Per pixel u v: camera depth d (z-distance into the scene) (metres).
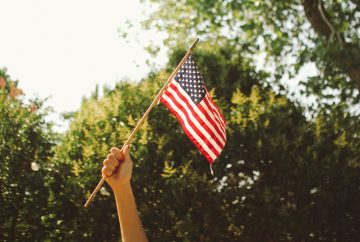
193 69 3.20
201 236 5.28
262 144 5.47
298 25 9.12
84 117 6.12
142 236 2.21
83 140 5.84
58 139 6.27
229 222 5.29
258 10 8.86
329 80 8.37
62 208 5.43
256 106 5.70
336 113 6.65
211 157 3.12
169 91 3.18
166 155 5.48
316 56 8.34
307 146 5.63
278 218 5.29
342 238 5.48
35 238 5.54
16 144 5.79
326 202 5.38
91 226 5.33
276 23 8.99
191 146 5.57
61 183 5.55
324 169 5.43
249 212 5.30
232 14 9.27
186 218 5.21
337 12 8.56
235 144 5.46
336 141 5.54
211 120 3.15
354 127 5.95
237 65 6.97
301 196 5.39
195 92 3.18
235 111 5.70
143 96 6.12
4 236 5.54
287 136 5.66
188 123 3.15
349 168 5.48
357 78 7.94
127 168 2.25
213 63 6.89
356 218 5.49
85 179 5.38
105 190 5.34
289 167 5.40
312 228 5.40
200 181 5.38
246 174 5.45
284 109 5.91
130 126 5.88
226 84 6.64
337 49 7.84
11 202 5.57
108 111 6.02
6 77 7.82
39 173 5.61
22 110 5.98
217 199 5.25
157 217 5.33
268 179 5.44
